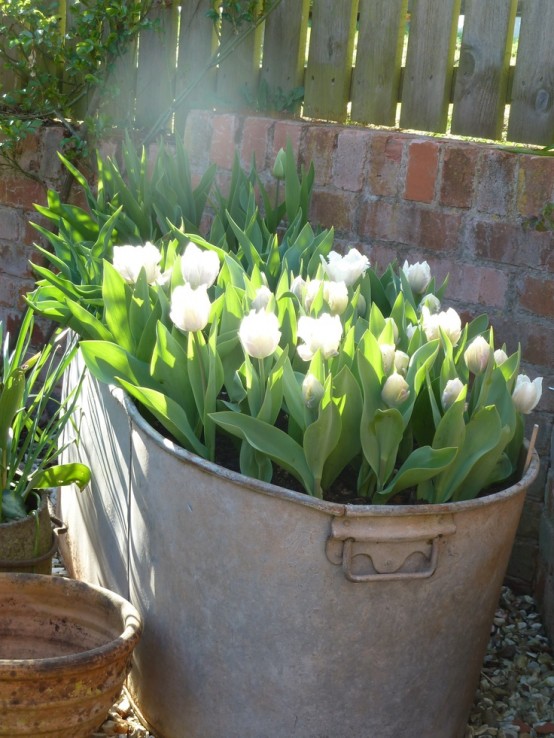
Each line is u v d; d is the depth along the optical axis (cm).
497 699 216
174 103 317
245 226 249
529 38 254
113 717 197
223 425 165
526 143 262
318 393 162
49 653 192
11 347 357
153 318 187
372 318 185
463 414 170
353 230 269
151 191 259
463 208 250
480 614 178
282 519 159
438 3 268
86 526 225
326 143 269
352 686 170
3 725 165
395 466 185
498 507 169
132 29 318
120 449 193
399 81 281
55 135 330
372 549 160
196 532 170
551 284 242
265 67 304
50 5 336
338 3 286
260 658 169
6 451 219
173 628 180
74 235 252
